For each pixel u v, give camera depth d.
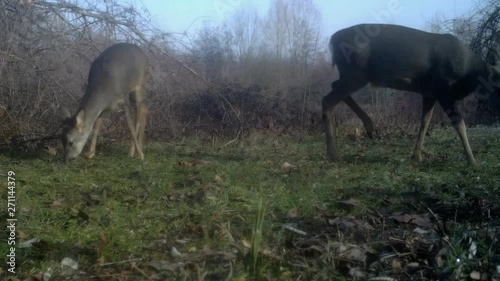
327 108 3.41
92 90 3.48
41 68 3.92
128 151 3.82
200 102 4.66
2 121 3.72
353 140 4.64
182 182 2.68
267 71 5.71
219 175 2.77
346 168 3.05
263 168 3.04
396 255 1.58
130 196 2.36
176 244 1.73
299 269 1.49
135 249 1.69
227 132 4.58
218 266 1.52
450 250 1.51
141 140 3.72
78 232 1.83
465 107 6.09
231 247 1.67
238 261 1.52
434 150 3.90
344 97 3.39
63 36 4.08
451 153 3.72
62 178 2.76
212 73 5.31
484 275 1.42
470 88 3.24
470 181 2.67
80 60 4.22
